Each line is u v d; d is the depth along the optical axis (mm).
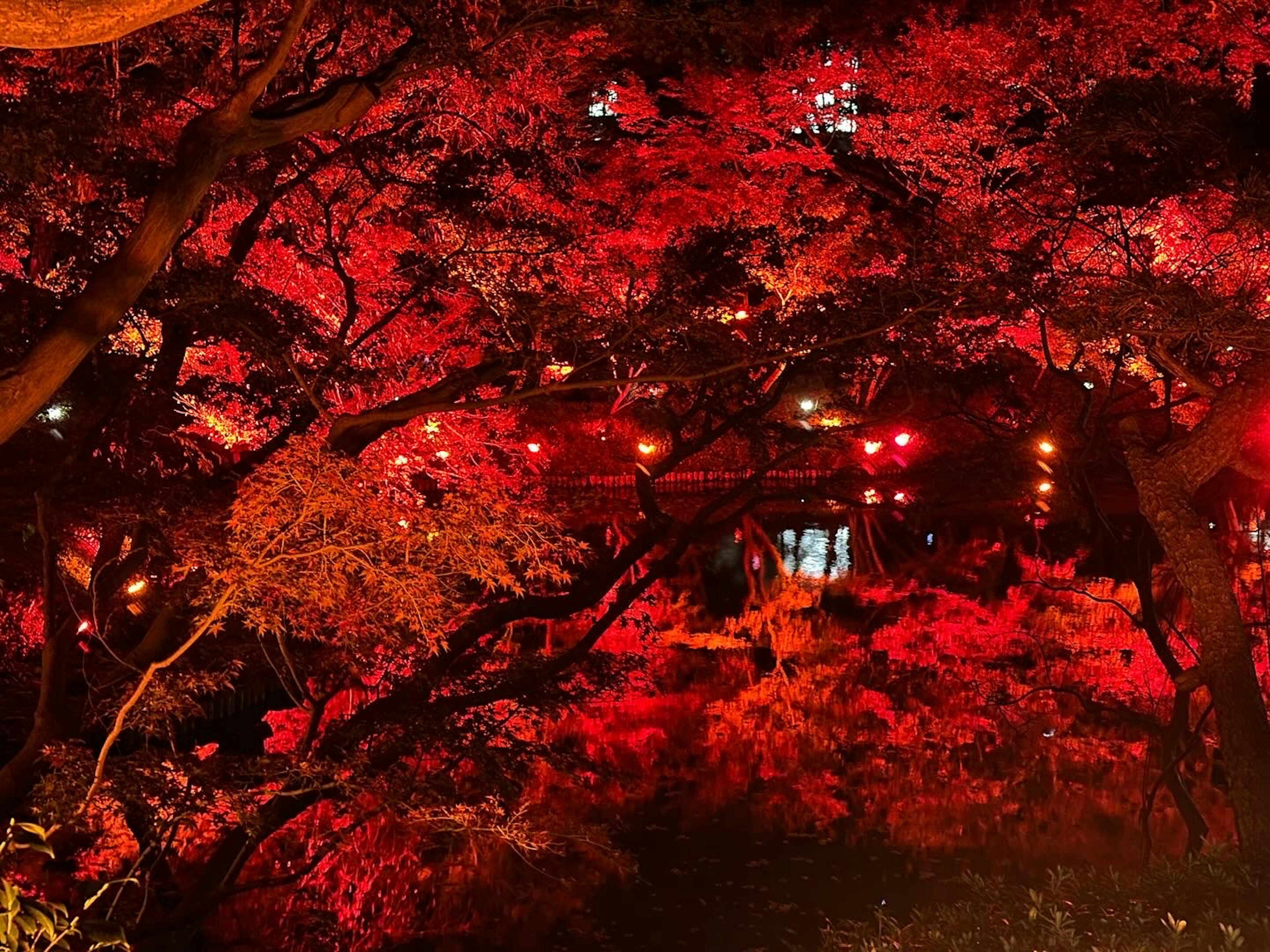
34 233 13070
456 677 10539
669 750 15734
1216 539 26875
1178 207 13219
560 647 19906
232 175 11375
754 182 23656
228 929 10641
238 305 10172
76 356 6867
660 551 28797
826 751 15664
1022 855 12586
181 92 13219
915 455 32875
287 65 13406
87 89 12094
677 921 11211
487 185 12570
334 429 10117
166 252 7195
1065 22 20953
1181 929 5293
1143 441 8734
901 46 24812
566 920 11242
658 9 11172
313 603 7234
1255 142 10625
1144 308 9227
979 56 20891
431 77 13695
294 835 12070
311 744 8766
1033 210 13914
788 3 23812
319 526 6789
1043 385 23391
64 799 7406
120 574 9984
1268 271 10984
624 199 21078
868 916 11320
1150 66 20391
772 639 21234
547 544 7320
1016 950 5574
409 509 7043
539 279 12070
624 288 15766
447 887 11734
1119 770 14898
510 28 11008
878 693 18062
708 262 13492
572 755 10273
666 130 23094
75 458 9859
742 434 12914
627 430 35906
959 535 30328
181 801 7672
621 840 12977
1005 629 21422
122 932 4418
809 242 25391
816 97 23984
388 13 11297
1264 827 7539
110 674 10352
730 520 12383
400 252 17672
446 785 8898
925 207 25547
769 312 12633
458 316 19719
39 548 14250
